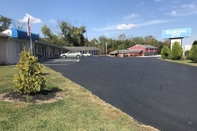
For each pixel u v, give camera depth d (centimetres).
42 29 5788
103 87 673
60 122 338
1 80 708
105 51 6856
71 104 443
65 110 399
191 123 364
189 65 1528
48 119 349
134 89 645
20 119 344
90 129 316
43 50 2742
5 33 1562
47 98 478
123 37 8012
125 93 589
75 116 369
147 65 1558
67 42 6156
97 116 376
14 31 1519
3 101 438
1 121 330
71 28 6253
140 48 5997
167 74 1014
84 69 1230
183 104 479
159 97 544
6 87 580
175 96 555
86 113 388
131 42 7525
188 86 696
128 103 487
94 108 425
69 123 336
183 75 976
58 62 1920
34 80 479
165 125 354
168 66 1464
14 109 390
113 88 658
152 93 590
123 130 319
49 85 640
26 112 378
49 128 313
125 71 1136
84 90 607
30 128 311
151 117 393
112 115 388
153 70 1195
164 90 631
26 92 481
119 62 1945
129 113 415
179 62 1825
